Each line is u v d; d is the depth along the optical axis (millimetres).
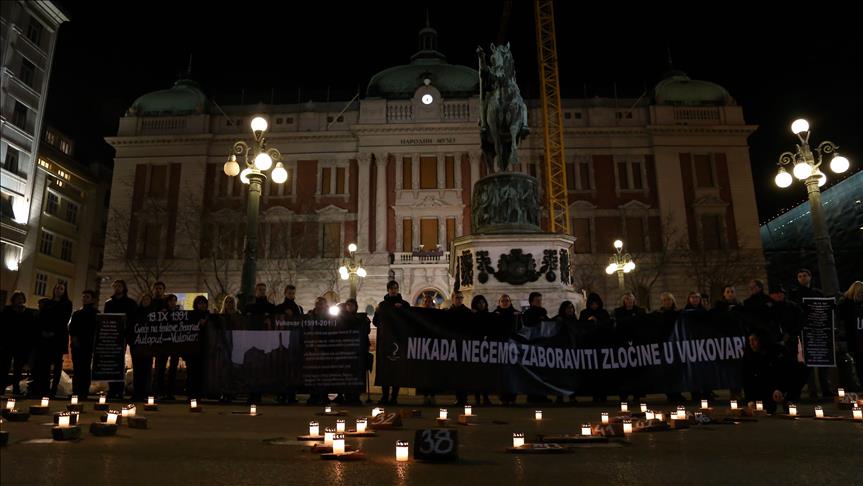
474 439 5254
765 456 4301
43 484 3236
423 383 9047
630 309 10375
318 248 42125
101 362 10000
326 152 43938
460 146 43031
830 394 10672
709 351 9266
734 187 43031
